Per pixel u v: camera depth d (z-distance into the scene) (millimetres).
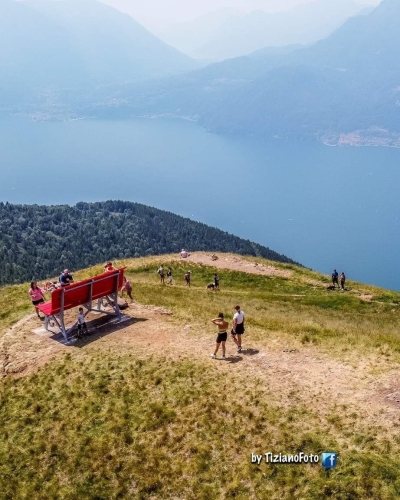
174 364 18953
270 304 43000
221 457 13953
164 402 16625
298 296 49656
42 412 17016
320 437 13938
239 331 19859
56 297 20578
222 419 15336
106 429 15750
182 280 56469
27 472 14656
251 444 14164
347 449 13297
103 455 14711
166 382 17781
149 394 17188
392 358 18906
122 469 14195
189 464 13898
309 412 15164
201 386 17281
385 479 12070
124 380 18156
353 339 22203
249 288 54281
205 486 13141
